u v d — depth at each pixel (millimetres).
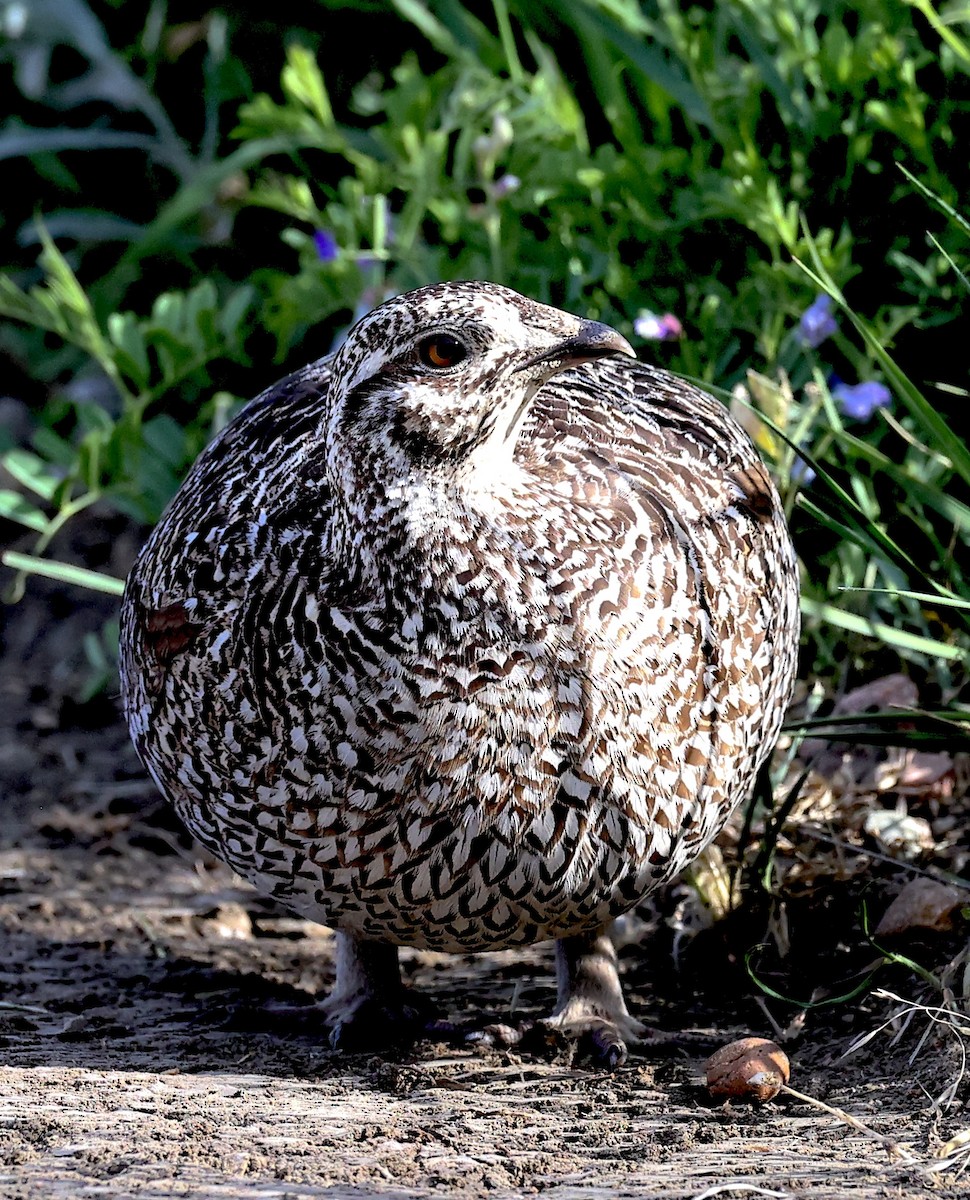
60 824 9727
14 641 12266
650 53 9781
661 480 6164
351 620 5660
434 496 5637
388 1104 5824
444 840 5688
